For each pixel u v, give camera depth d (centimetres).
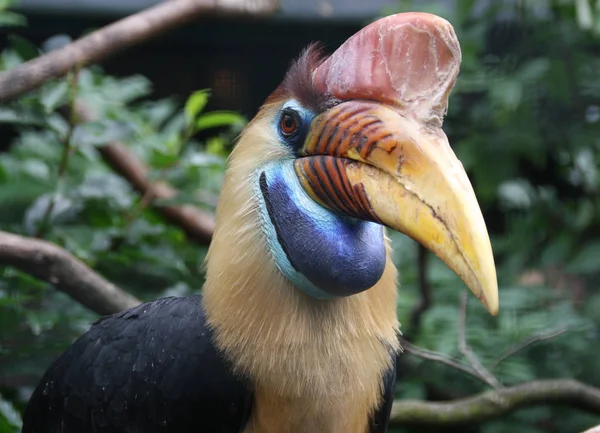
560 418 727
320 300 387
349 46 362
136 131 668
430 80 343
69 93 634
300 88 375
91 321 582
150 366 416
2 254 517
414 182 336
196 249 696
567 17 830
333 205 364
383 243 382
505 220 916
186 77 1069
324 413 394
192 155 701
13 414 566
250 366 389
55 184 612
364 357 395
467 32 829
